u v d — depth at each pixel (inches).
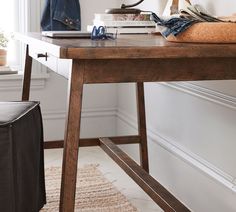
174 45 56.1
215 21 64.7
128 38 70.5
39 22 130.7
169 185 104.2
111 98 138.9
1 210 65.4
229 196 81.3
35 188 81.4
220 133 83.7
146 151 106.0
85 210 91.7
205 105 88.1
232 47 55.1
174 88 99.3
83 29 132.6
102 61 55.8
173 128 102.0
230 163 81.3
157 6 106.4
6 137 65.1
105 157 126.8
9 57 136.4
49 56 73.8
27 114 75.8
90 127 138.5
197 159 91.6
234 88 78.5
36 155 81.7
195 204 93.0
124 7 90.7
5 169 65.2
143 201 98.4
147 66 57.2
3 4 132.8
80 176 110.3
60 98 135.0
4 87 129.0
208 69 59.1
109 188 103.3
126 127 130.9
